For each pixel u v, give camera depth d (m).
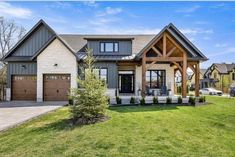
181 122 11.86
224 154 7.51
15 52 24.23
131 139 8.76
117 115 13.45
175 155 7.28
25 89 23.58
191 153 7.47
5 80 26.25
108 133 9.59
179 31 22.06
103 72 23.73
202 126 11.18
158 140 8.66
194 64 23.09
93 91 12.10
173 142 8.48
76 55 22.34
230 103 22.22
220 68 59.22
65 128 10.75
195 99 19.36
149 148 7.83
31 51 24.17
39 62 22.58
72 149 7.91
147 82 25.41
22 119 13.19
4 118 13.54
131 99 19.34
